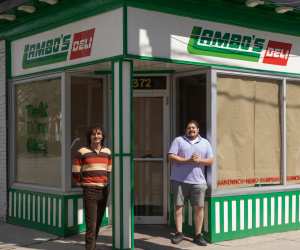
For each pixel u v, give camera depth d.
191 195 7.64
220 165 8.13
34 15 8.71
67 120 8.42
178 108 8.77
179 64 7.74
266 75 8.61
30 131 9.31
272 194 8.66
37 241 8.15
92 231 7.16
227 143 8.23
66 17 8.13
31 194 9.10
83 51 7.87
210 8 7.84
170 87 8.81
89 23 7.75
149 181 9.05
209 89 7.99
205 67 7.98
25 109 9.42
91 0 7.48
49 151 8.83
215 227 7.94
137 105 9.03
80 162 7.25
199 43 7.83
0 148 9.84
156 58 7.37
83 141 8.67
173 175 7.70
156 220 8.99
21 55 9.38
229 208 8.10
